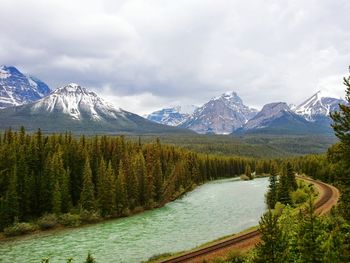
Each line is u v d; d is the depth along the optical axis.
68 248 59.56
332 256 29.08
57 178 89.00
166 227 73.94
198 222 77.50
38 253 57.09
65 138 110.31
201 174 181.12
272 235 28.92
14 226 73.12
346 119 34.62
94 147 112.25
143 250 56.19
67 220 80.25
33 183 85.00
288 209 53.88
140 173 104.75
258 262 28.89
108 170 92.38
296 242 32.59
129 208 96.44
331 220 41.94
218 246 48.94
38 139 100.88
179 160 155.88
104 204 89.81
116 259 51.88
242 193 125.94
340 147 35.38
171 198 117.88
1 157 88.38
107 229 75.31
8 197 77.31
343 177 35.06
